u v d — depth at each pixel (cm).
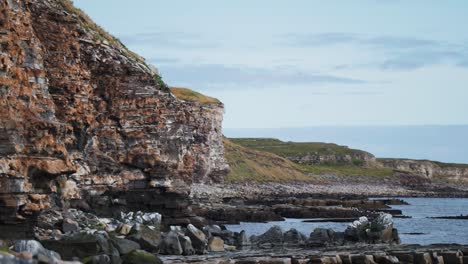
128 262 3456
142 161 5909
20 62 3959
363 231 5831
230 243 5462
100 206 5628
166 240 4384
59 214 4462
